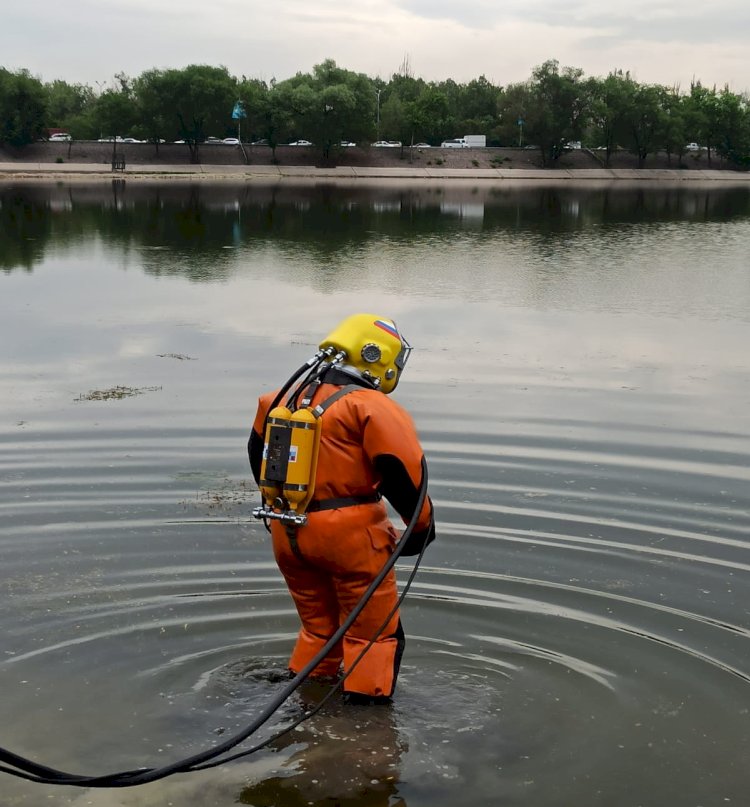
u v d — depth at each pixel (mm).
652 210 41281
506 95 101312
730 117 106375
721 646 4508
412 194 54125
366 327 4238
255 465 4461
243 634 4648
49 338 12312
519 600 4953
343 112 90750
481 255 22531
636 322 13703
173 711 4004
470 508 6141
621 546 5594
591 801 3430
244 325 13336
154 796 3457
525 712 3994
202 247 24000
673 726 3881
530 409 8680
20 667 4301
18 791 3473
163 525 5895
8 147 84062
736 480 6742
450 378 9977
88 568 5297
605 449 7438
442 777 3570
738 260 21516
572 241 26469
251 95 90188
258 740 3812
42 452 7332
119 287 16875
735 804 3410
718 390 9539
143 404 8844
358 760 3672
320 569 4145
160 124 87688
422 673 4293
